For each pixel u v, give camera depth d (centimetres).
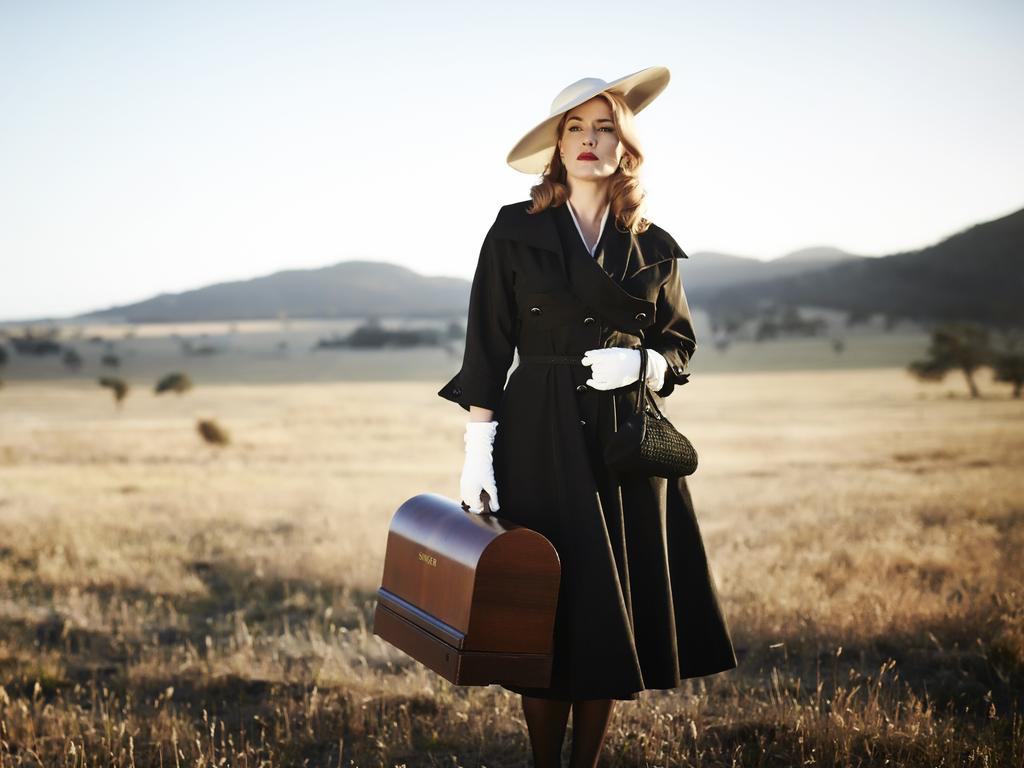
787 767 359
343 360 17975
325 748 395
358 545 952
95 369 16700
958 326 9356
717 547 891
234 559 902
